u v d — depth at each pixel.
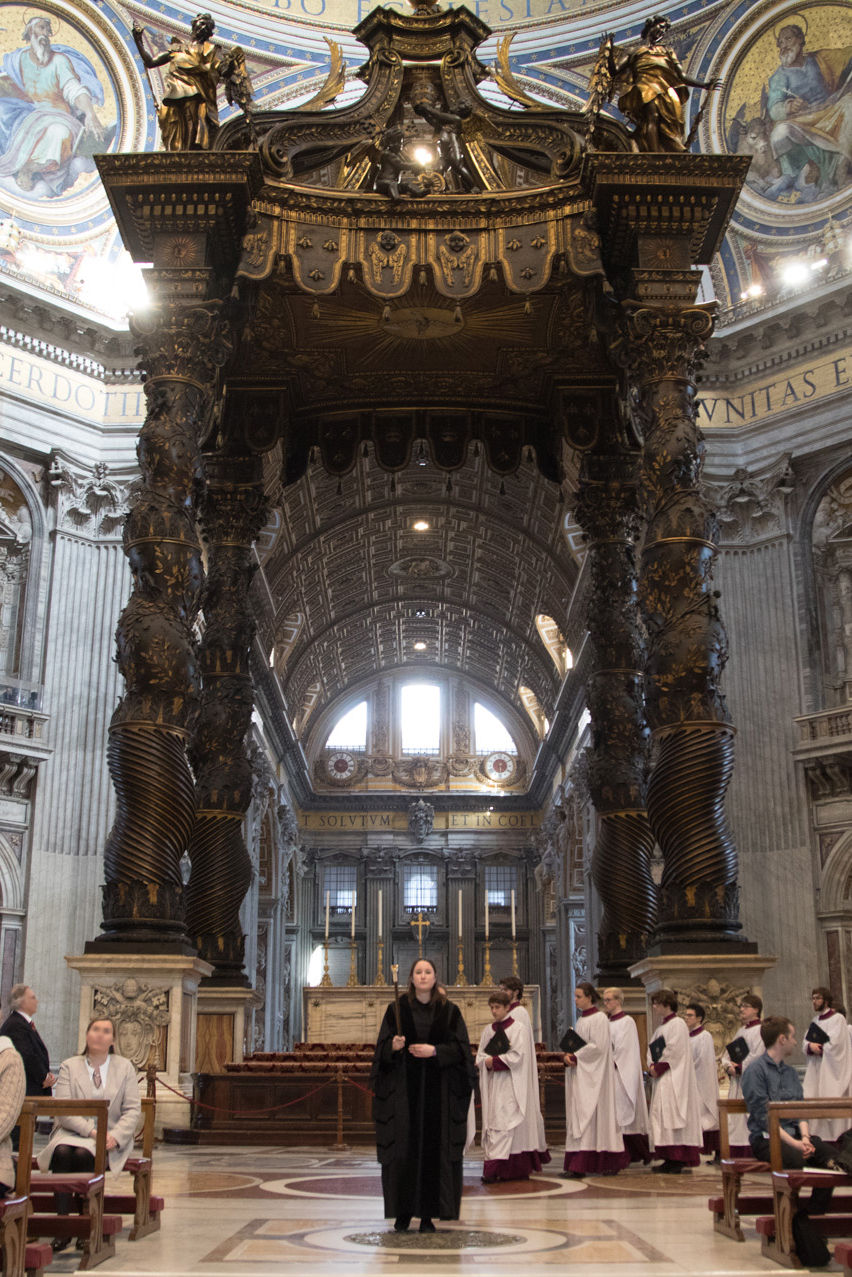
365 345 12.49
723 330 21.19
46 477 20.84
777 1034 6.21
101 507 21.19
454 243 10.77
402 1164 6.09
